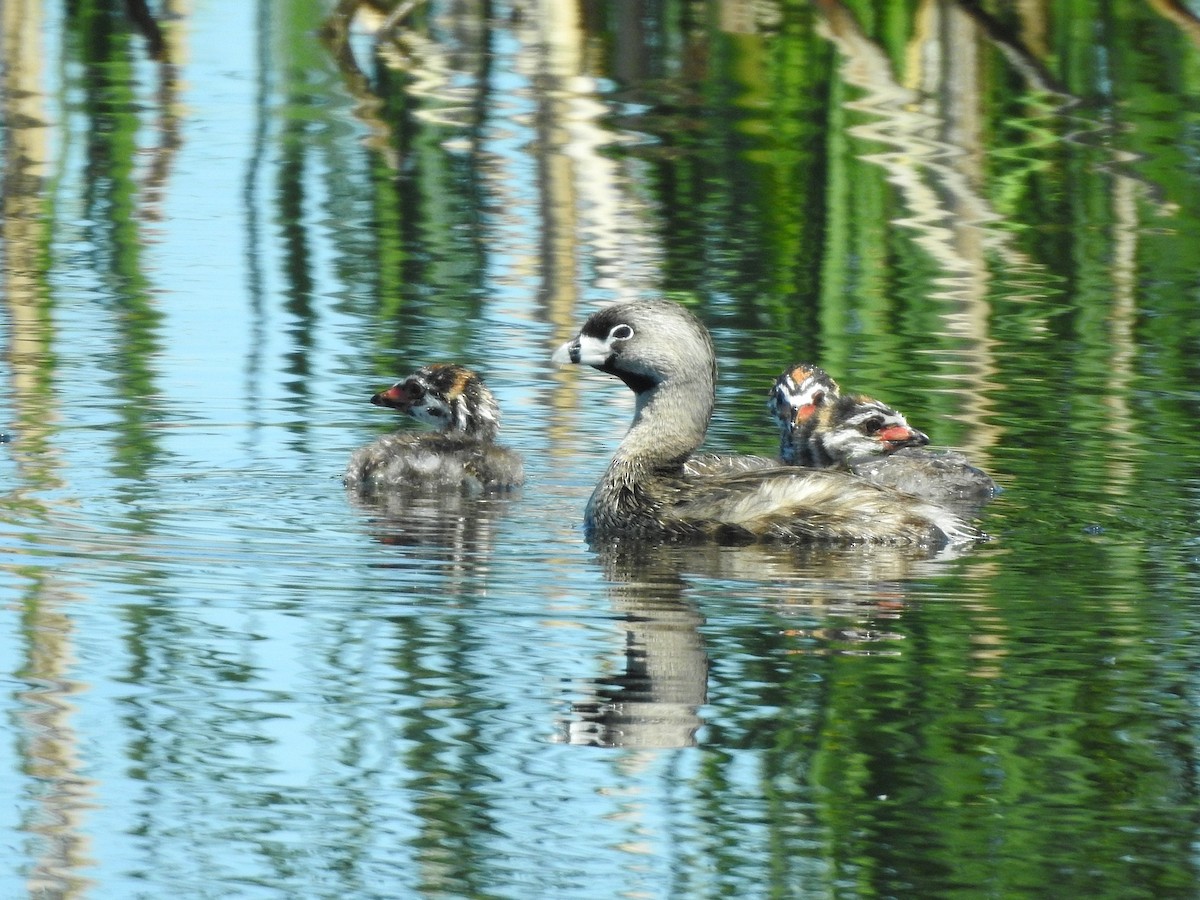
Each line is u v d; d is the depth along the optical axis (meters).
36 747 9.73
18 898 8.27
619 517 14.32
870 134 28.02
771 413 17.22
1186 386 18.33
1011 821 9.08
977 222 24.73
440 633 11.51
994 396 17.97
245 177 25.95
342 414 17.31
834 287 21.89
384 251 22.97
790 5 32.69
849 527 13.74
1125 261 23.14
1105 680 10.77
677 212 24.69
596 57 31.72
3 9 32.91
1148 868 8.61
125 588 12.30
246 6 35.62
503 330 20.11
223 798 9.21
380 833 8.88
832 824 9.02
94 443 16.12
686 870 8.57
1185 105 29.17
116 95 29.80
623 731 10.01
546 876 8.51
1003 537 13.93
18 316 20.11
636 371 14.91
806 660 11.09
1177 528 14.12
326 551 13.41
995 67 28.86
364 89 30.45
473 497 15.27
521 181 25.97
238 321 20.14
